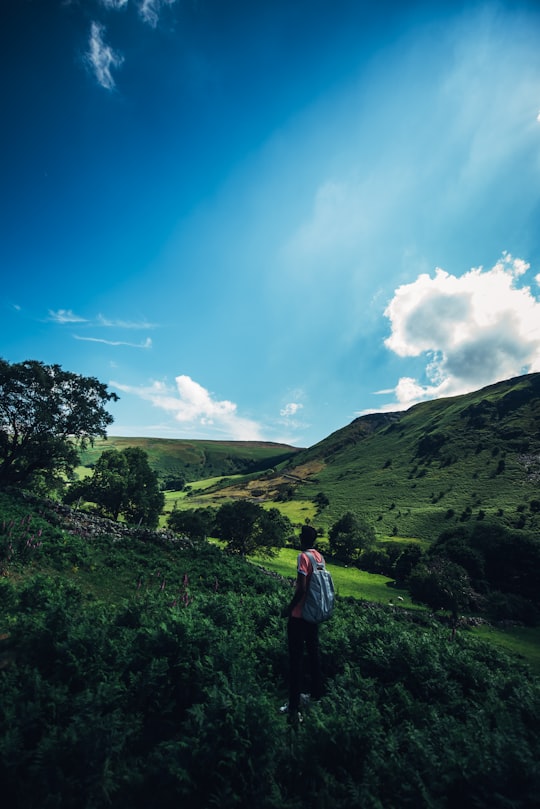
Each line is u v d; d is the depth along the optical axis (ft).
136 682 16.61
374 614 40.83
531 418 597.52
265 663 22.62
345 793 11.82
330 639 25.11
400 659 22.35
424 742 13.79
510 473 471.62
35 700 14.56
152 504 241.14
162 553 69.97
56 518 73.00
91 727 12.62
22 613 24.20
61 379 130.72
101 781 11.38
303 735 13.97
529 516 353.10
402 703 18.62
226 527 229.25
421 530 362.74
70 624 20.35
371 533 291.79
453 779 11.79
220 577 59.77
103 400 138.31
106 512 240.53
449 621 150.20
